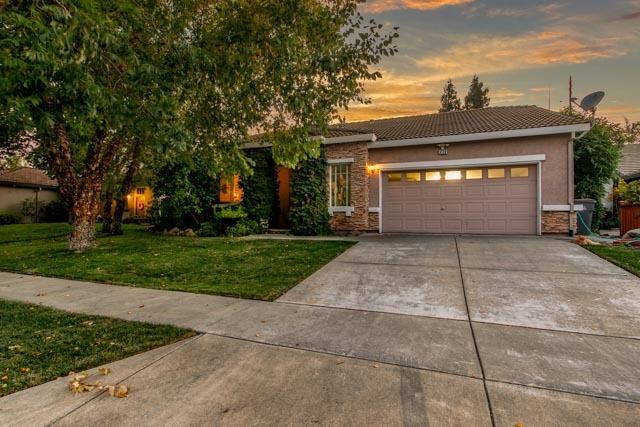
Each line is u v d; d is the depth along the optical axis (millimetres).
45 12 3139
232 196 14164
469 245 8297
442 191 11039
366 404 2270
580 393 2373
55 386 2555
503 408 2207
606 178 12375
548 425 2033
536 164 9953
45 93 3580
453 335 3428
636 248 7535
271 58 5266
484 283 5230
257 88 5586
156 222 13969
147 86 4188
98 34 3316
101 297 4977
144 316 4105
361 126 15070
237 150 6523
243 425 2072
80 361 2939
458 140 10461
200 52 4695
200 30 5648
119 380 2627
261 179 12805
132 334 3525
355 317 4000
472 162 10508
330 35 5289
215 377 2662
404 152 11383
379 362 2873
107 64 4051
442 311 4148
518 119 11383
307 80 5352
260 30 5184
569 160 9555
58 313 4242
